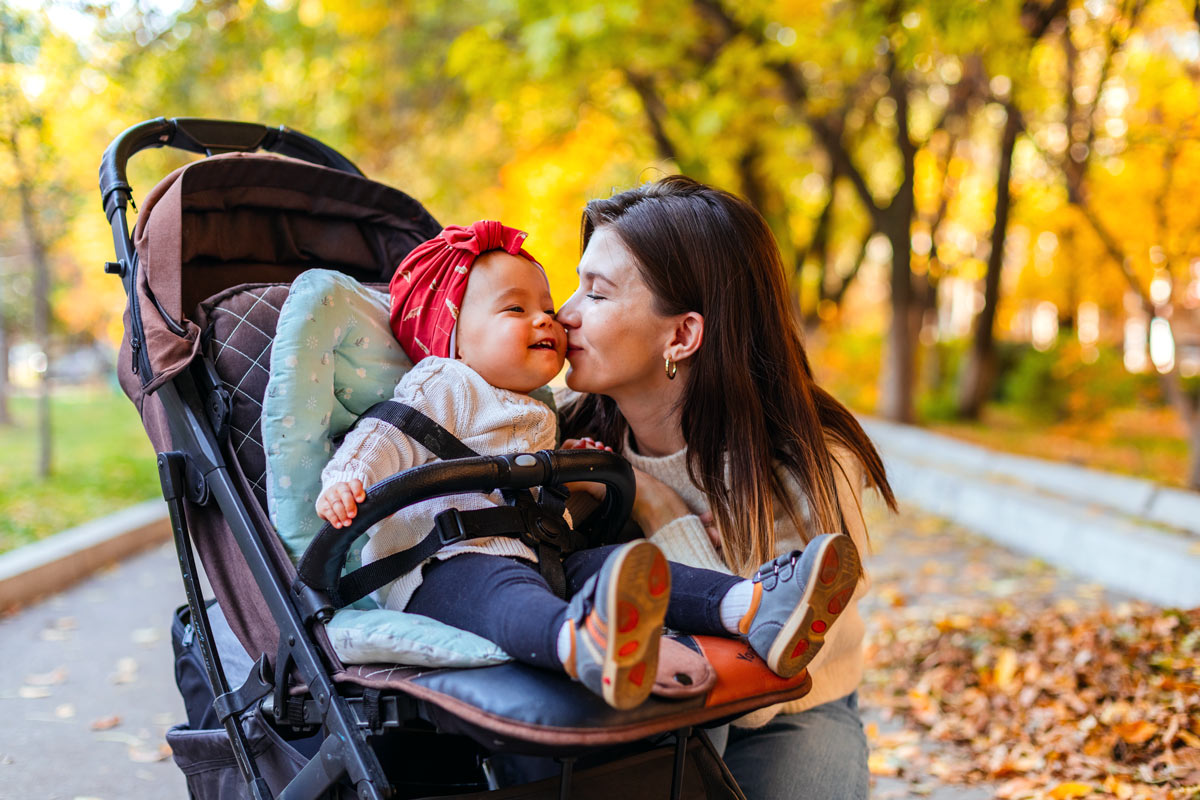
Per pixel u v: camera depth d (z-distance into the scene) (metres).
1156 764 3.31
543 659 1.45
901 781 3.49
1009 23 6.94
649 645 1.35
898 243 13.33
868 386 17.77
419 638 1.55
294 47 10.16
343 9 10.27
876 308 28.77
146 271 1.93
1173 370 7.95
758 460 1.99
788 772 1.96
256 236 2.29
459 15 10.52
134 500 8.50
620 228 2.01
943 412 15.05
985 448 11.56
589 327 2.01
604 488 2.01
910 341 13.89
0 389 15.21
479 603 1.59
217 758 1.92
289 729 1.84
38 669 4.51
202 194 2.14
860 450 2.19
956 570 6.74
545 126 12.95
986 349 14.84
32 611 5.39
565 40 8.59
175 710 4.09
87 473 9.71
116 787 3.37
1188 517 6.74
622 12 8.23
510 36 9.47
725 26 9.47
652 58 9.53
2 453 11.48
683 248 1.98
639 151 14.21
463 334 1.93
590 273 2.03
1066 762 3.42
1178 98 8.10
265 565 1.72
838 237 18.84
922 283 14.75
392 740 1.87
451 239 1.95
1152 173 8.55
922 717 4.02
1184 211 8.11
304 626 1.67
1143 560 5.83
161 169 9.44
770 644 1.59
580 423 2.34
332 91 10.72
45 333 9.11
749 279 2.02
